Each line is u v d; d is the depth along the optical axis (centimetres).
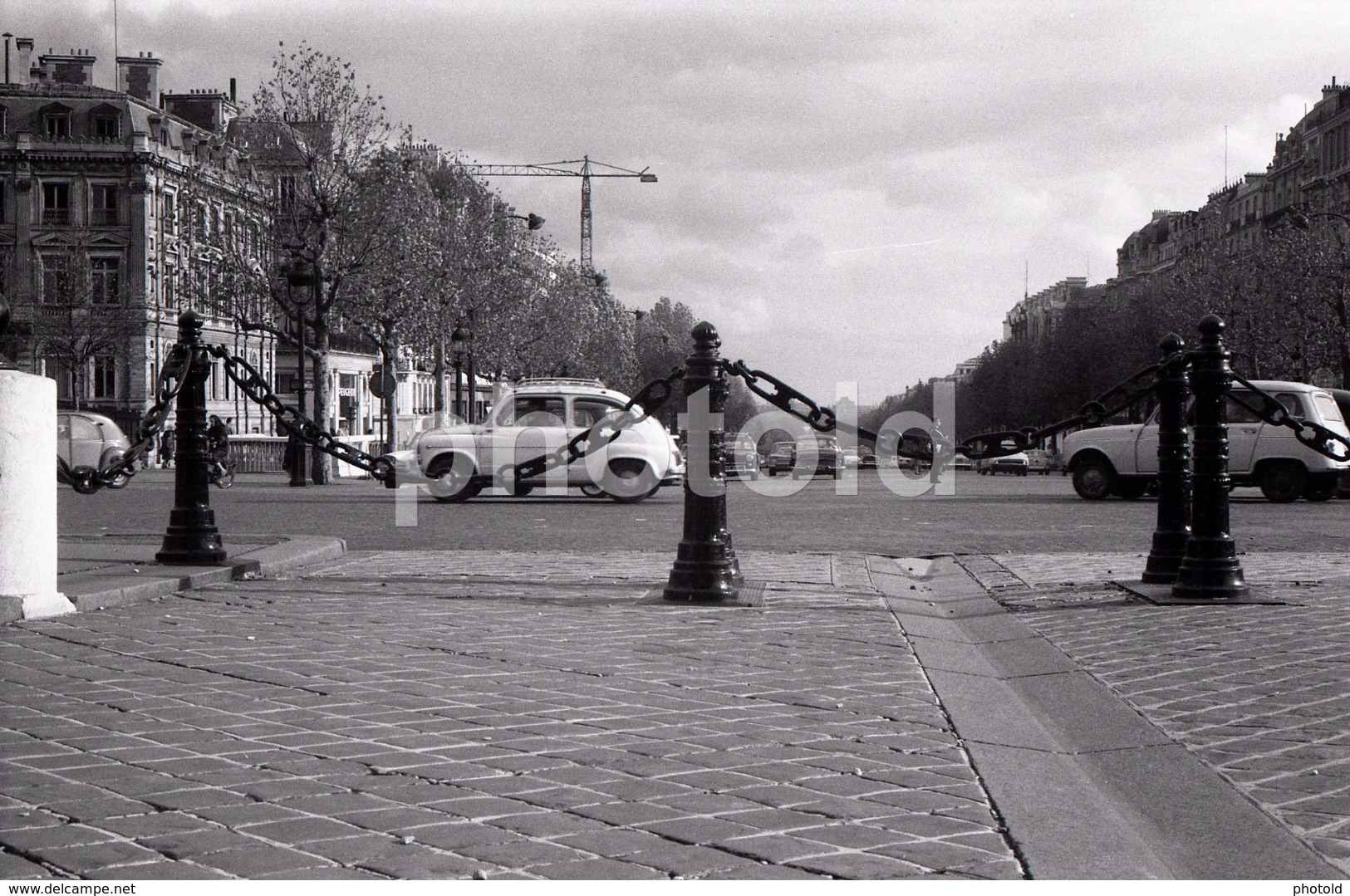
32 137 7000
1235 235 10500
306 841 348
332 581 1002
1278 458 2508
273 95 4012
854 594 945
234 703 532
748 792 402
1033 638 747
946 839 358
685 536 902
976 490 3391
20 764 430
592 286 8250
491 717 511
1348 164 8469
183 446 1026
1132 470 2594
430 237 4400
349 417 8600
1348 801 402
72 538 1327
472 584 992
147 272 7106
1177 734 495
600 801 391
